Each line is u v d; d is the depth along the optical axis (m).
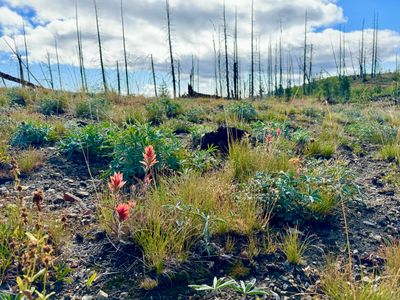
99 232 1.09
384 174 1.83
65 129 2.32
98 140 1.88
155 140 1.63
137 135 1.61
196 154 1.77
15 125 2.26
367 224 1.26
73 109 3.16
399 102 5.44
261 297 0.88
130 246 1.02
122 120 2.77
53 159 1.81
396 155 2.11
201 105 4.06
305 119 3.53
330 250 1.09
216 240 1.07
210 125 2.75
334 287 0.86
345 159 2.11
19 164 1.68
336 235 1.18
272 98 6.08
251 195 1.26
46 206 1.30
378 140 2.59
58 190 1.47
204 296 0.87
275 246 1.06
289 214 1.23
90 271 0.93
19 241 0.96
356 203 1.41
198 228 1.07
